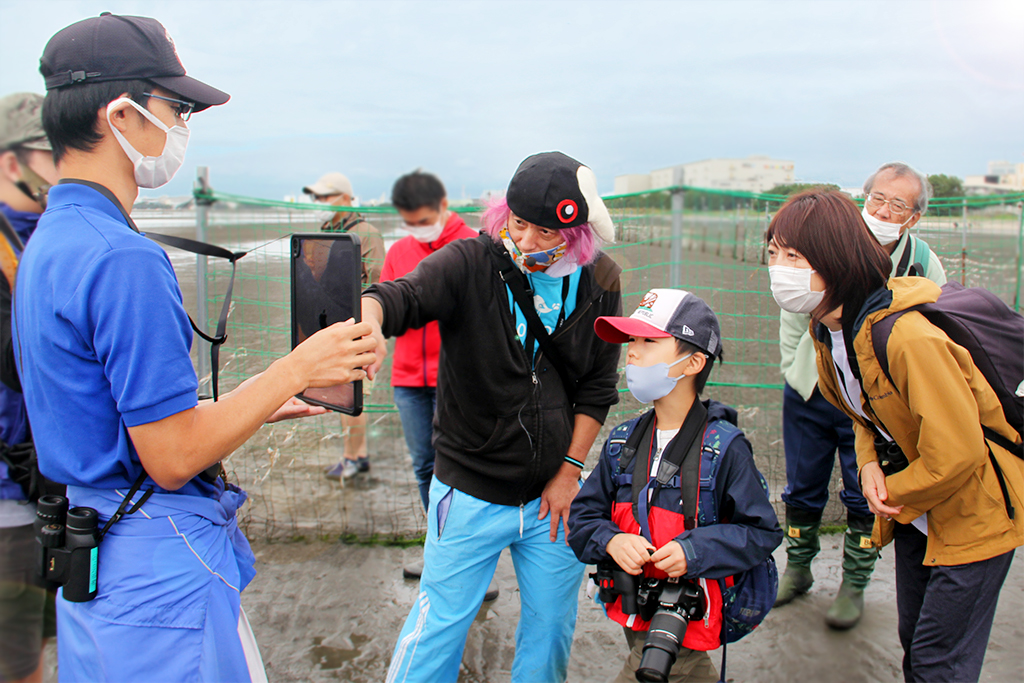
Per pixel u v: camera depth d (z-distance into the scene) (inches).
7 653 73.9
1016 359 65.0
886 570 119.5
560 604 76.9
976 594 66.9
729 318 156.8
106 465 50.8
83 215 50.0
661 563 63.4
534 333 71.0
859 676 91.5
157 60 52.6
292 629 106.8
